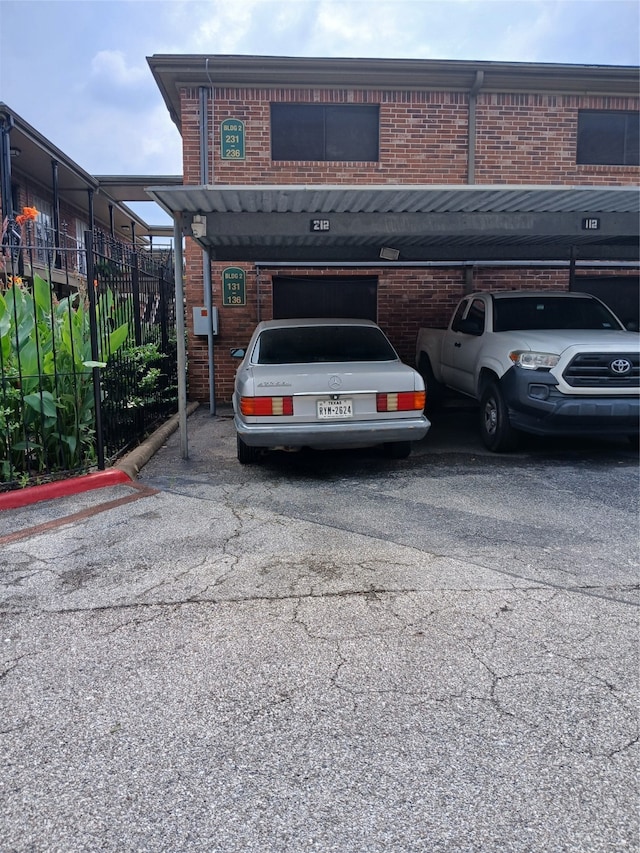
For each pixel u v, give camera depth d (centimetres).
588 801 218
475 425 958
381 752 243
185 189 579
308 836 205
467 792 223
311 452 759
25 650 318
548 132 1084
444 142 1067
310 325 738
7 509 545
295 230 677
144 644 323
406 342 1138
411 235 696
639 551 443
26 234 1171
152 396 849
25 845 202
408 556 436
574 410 673
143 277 898
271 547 454
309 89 1034
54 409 606
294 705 272
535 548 450
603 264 1149
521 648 316
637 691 281
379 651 314
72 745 249
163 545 459
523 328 816
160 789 225
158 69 989
